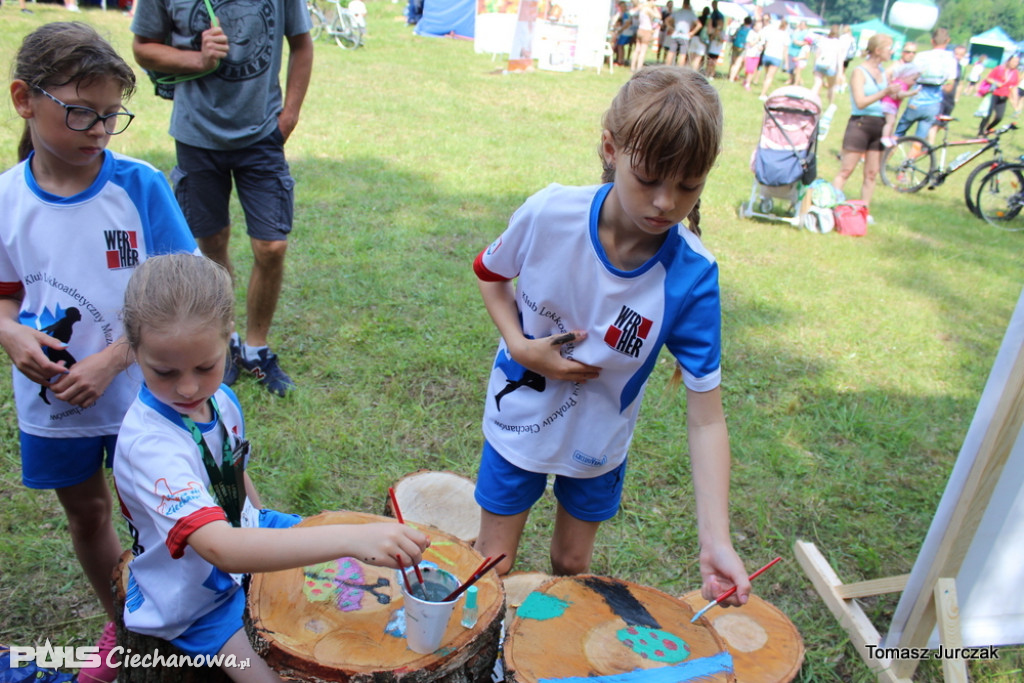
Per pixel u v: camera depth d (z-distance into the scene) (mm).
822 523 3389
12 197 1979
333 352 4281
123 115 1912
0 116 8094
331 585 1825
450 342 4480
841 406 4375
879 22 31375
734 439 3910
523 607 1900
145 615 1807
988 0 57094
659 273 1845
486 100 12398
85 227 2012
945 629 2391
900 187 9906
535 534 3135
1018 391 2125
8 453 3225
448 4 19281
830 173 10391
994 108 12664
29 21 13555
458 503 2703
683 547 3148
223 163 3559
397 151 8656
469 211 6812
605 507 2242
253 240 3652
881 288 6289
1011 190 8680
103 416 2117
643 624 1872
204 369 1670
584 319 1944
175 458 1676
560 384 2039
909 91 9016
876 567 3135
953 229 8219
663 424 3922
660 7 18078
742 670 2252
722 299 5688
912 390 4648
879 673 2646
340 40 16422
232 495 1899
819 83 15078
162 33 3391
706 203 8180
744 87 17625
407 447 3582
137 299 1619
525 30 15422
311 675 1607
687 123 1515
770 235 7379
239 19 3348
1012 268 7098
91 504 2254
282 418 3670
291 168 7523
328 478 3303
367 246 5754
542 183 7875
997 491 2365
